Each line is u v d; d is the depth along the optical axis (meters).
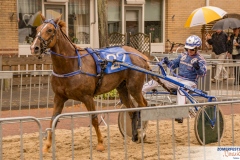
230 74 17.86
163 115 7.50
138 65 10.14
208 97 10.40
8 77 12.01
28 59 19.06
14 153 9.40
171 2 24.25
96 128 9.53
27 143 10.30
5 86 18.17
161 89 12.55
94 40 22.94
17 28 20.97
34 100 16.52
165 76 10.23
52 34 8.93
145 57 10.42
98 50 9.78
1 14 20.58
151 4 24.22
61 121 13.45
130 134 10.79
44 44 8.83
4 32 20.66
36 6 21.58
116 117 14.05
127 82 10.06
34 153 9.48
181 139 10.72
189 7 24.55
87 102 9.38
